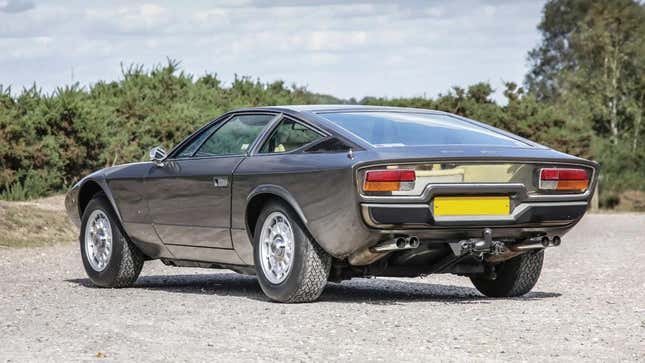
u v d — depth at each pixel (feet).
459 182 29.32
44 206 73.82
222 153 33.83
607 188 163.73
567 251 56.95
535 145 32.32
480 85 142.31
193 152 35.04
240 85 121.90
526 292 34.12
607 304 31.04
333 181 28.84
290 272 30.35
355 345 23.21
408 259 30.89
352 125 31.04
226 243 33.19
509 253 31.63
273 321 26.91
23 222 66.13
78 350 22.86
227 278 42.32
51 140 85.66
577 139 142.10
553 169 30.71
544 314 28.43
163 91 109.19
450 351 22.44
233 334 24.86
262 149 32.32
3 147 81.82
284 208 30.58
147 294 34.22
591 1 306.96
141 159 94.12
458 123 33.40
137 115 99.45
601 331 25.35
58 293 34.76
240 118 34.17
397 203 28.63
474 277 33.94
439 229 29.35
